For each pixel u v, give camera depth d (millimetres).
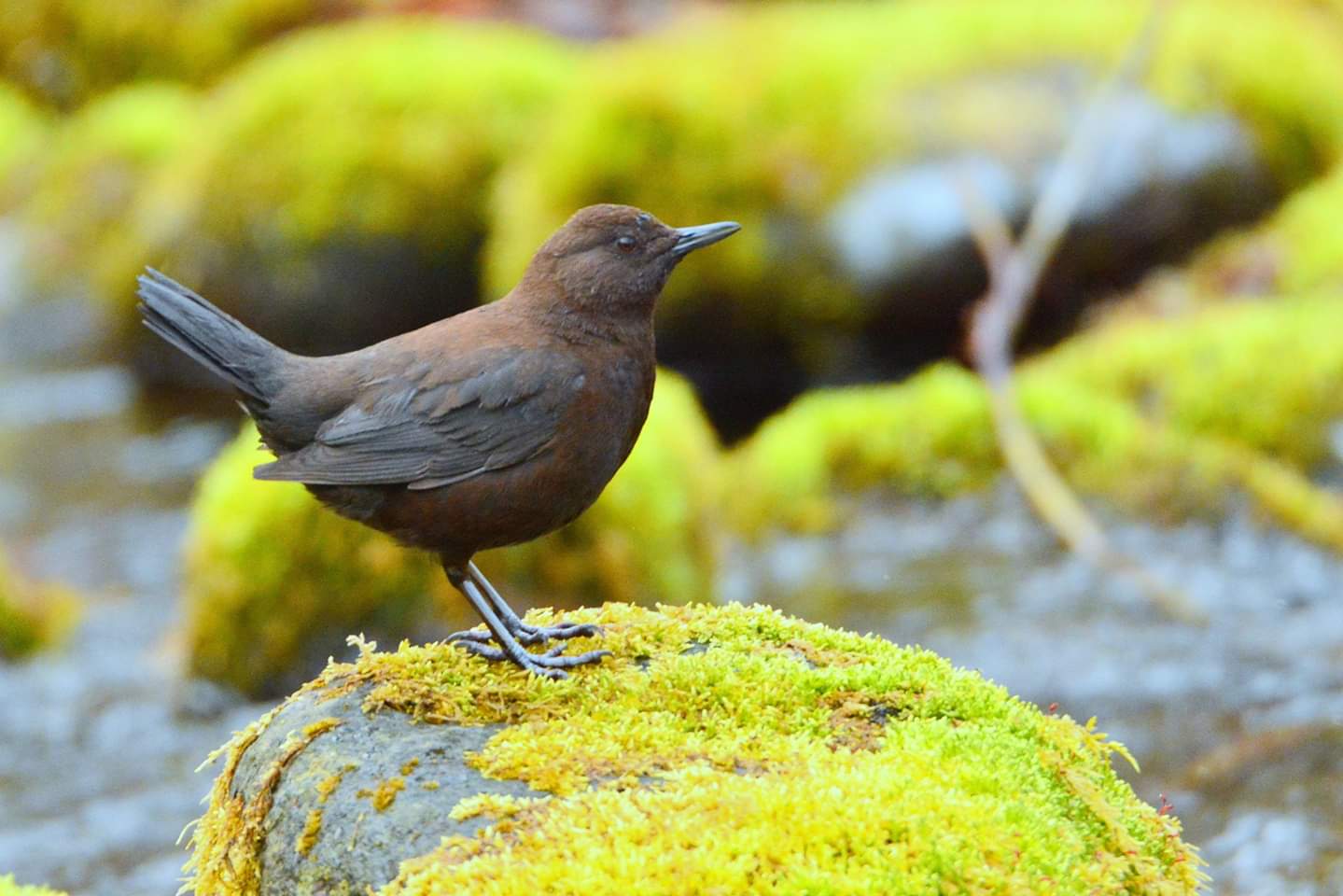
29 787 10047
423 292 17500
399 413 6059
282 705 5574
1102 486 12797
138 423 17984
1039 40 15789
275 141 17547
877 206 14836
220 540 10781
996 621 11477
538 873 4176
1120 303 15195
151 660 11805
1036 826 4391
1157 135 15156
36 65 25203
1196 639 10898
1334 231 14773
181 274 17766
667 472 11047
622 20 22359
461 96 17578
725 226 6488
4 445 17312
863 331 15141
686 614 6051
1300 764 9039
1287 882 7969
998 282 13648
